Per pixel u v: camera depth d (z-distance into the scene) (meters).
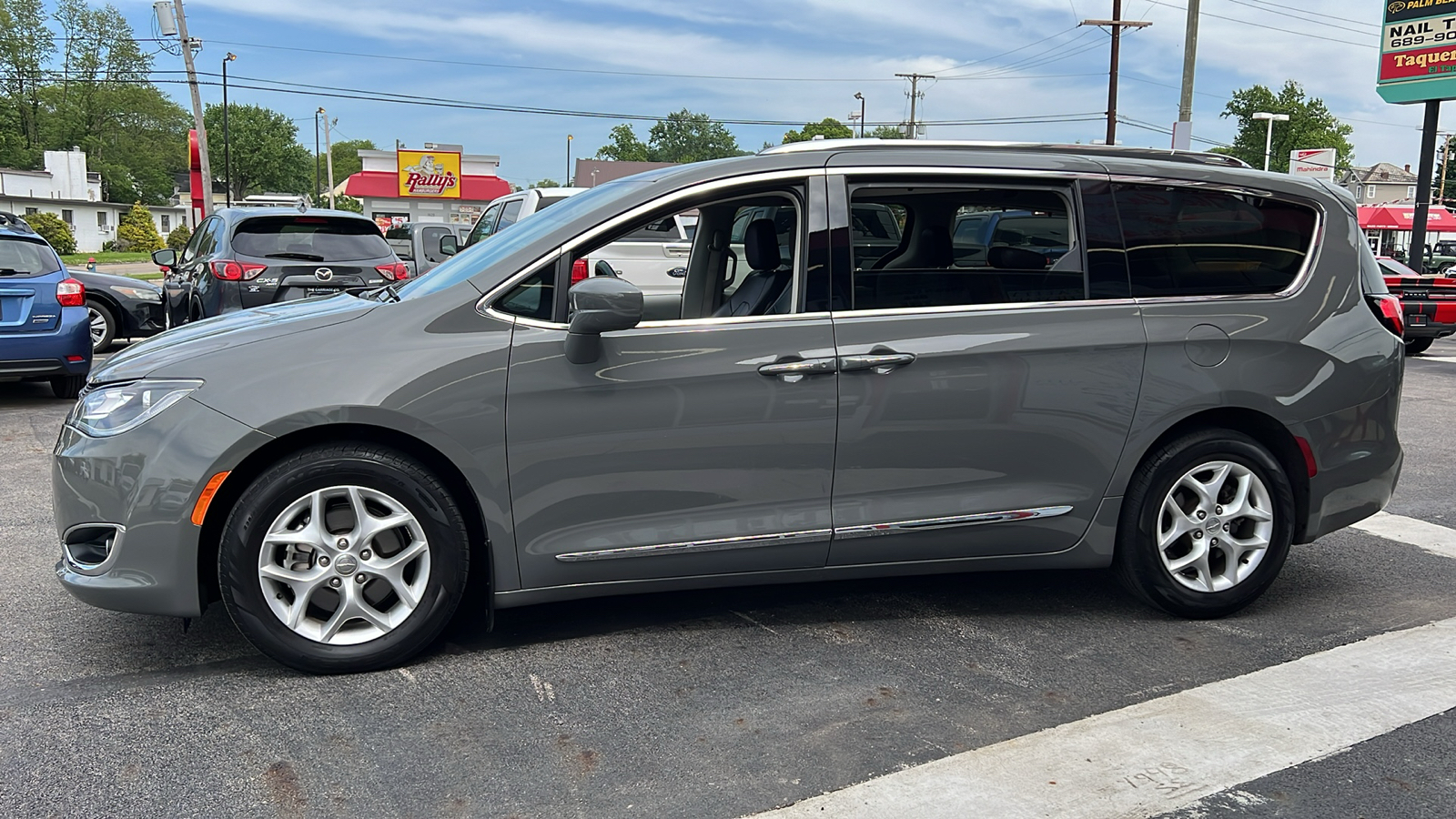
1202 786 2.73
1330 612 4.12
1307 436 3.96
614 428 3.41
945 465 3.66
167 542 3.20
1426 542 5.16
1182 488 3.92
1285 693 3.32
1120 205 3.80
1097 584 4.43
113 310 11.86
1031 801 2.65
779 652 3.63
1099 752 2.92
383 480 3.30
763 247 3.71
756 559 3.60
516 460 3.36
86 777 2.73
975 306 3.66
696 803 2.65
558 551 3.44
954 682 3.39
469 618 3.92
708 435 3.47
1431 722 3.12
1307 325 3.93
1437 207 38.44
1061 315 3.71
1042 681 3.41
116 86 97.50
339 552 3.32
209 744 2.92
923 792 2.70
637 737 3.00
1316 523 4.06
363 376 3.24
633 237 3.54
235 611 3.26
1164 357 3.77
